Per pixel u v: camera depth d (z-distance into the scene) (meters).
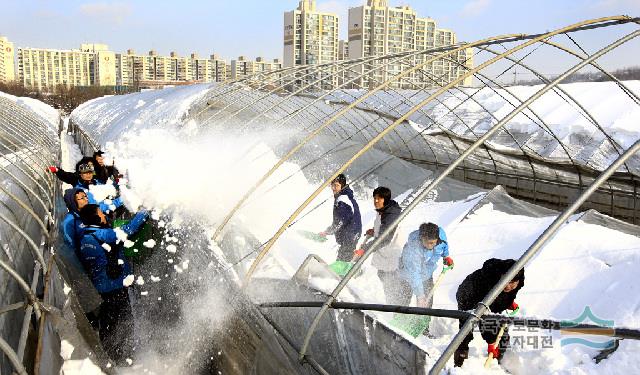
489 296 2.62
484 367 4.05
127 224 6.21
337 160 10.62
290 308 4.03
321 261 4.32
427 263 4.79
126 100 21.38
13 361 2.71
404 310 2.95
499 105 14.56
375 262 5.07
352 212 5.89
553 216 6.66
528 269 5.46
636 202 9.19
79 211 5.40
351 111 13.75
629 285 4.54
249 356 4.23
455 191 8.59
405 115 4.44
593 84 14.19
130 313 5.55
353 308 3.29
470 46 6.17
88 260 5.35
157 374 4.82
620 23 5.16
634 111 11.54
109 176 8.20
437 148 12.75
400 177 9.92
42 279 4.63
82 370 4.24
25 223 5.73
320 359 3.79
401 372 3.06
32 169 8.46
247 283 4.27
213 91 11.61
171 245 5.77
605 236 5.70
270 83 11.49
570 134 11.66
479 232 6.73
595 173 9.45
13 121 13.37
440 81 10.79
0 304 3.70
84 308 5.32
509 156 10.97
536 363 3.92
